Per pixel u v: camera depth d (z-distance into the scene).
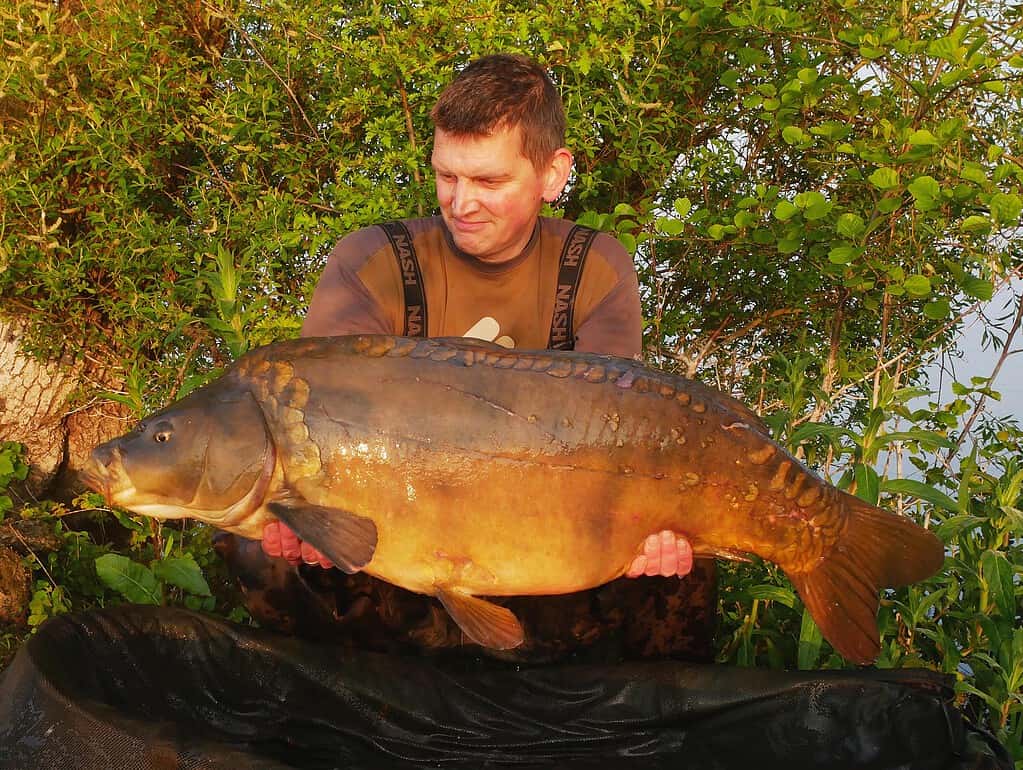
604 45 4.33
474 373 2.02
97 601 4.11
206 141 4.83
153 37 4.81
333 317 2.59
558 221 2.80
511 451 1.99
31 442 5.16
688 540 2.09
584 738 2.42
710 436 2.05
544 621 2.60
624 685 2.43
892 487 2.99
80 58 4.85
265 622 2.62
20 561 3.90
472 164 2.41
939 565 2.16
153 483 2.03
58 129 4.94
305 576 2.55
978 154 4.25
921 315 4.66
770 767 2.31
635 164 4.38
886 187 3.49
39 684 1.98
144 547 4.26
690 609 2.61
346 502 2.00
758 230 3.98
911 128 3.67
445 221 2.70
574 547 2.03
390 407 1.99
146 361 4.96
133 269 4.86
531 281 2.71
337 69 4.64
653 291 4.91
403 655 2.63
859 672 2.31
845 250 3.57
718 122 4.96
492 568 2.02
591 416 2.01
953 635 3.15
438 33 4.47
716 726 2.37
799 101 3.99
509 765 2.32
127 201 4.74
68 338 5.10
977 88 3.86
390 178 4.45
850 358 4.71
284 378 2.04
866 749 2.24
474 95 2.38
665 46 4.55
